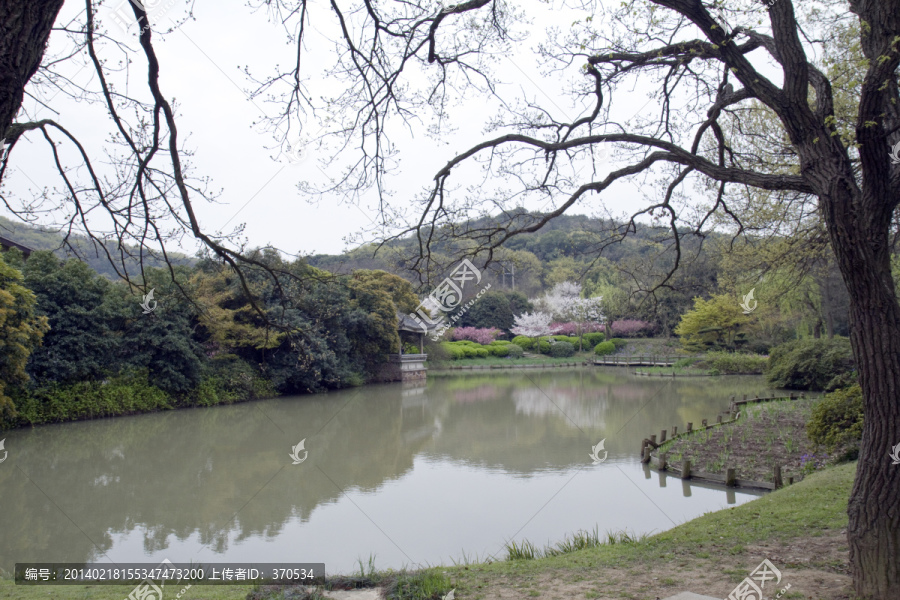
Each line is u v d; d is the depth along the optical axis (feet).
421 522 27.20
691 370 111.75
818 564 14.67
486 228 18.38
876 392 11.80
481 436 51.47
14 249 59.93
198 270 73.15
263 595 15.55
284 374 84.43
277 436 53.36
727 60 12.89
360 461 41.98
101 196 14.32
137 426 58.54
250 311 77.05
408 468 39.22
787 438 42.45
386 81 16.61
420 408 71.87
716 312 108.47
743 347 114.42
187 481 36.76
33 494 33.94
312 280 18.47
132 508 30.76
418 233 18.28
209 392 73.92
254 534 25.96
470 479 35.60
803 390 78.95
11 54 7.66
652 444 42.22
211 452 46.19
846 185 11.73
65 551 24.04
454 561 21.88
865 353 11.90
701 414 61.41
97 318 62.64
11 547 24.58
